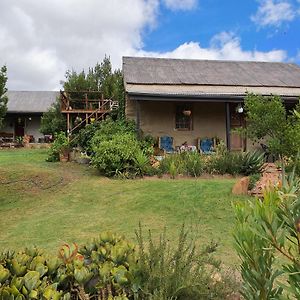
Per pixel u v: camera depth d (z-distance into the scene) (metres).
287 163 10.25
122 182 10.65
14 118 31.12
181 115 16.31
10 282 2.56
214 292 3.04
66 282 2.81
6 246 5.69
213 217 7.23
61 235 6.27
